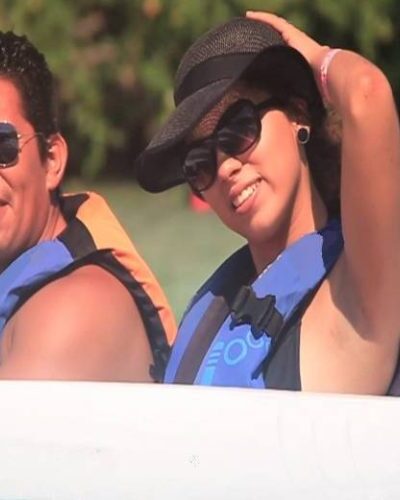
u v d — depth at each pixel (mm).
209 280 5832
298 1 24359
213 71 5492
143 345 5859
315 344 5145
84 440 4336
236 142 5402
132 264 5871
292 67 5367
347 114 4941
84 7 25422
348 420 4316
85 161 25688
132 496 4270
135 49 25734
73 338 5578
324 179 5496
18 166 5797
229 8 24625
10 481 4332
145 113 26203
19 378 5535
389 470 4238
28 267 5762
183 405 4363
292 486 4238
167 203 21812
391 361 5121
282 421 4320
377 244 4918
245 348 5230
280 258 5316
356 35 24500
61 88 25250
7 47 5879
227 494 4250
